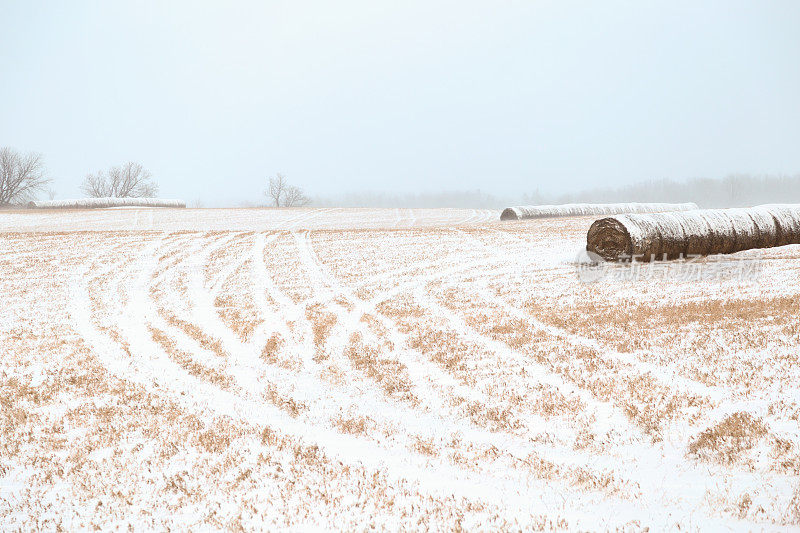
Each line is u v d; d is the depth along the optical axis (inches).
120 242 1407.5
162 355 625.0
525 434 412.2
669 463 358.9
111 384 534.0
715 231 1043.9
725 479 331.9
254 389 521.3
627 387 472.7
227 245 1381.6
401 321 727.7
